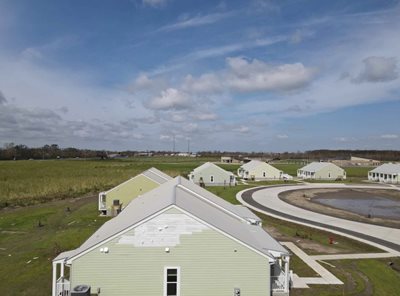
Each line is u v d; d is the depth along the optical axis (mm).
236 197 54000
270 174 88312
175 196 18781
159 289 16359
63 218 37406
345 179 91250
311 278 20156
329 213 43000
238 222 21672
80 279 16000
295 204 49250
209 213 19000
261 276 16484
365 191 66750
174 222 16406
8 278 19875
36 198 49969
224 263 16484
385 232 32938
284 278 17938
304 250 26125
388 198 57719
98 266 16078
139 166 108438
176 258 16391
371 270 21938
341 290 18547
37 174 78000
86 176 75375
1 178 68438
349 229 34000
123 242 16219
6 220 36250
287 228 34094
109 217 37625
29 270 21172
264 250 16938
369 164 153500
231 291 16469
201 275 16438
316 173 90250
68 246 26438
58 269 21047
